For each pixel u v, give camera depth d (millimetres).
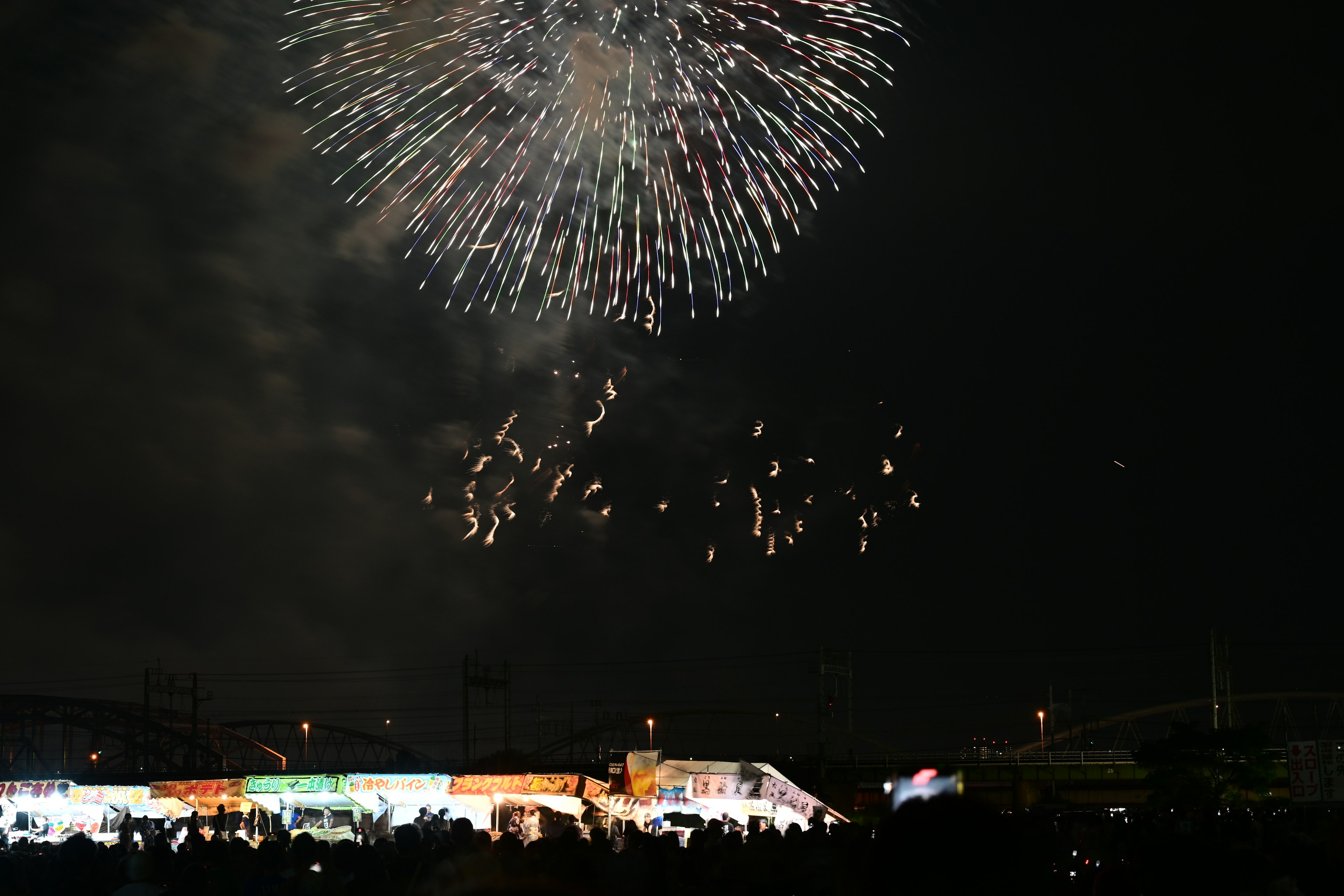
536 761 139625
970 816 4625
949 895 4465
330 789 69750
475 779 66562
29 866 30516
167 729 172750
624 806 61562
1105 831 50281
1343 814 10750
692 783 60875
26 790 76438
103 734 175500
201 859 30469
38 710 176250
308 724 183250
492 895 3541
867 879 4637
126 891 20016
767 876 23875
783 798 62031
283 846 22219
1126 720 164125
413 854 27969
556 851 23344
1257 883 14531
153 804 75250
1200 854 9430
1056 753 133625
